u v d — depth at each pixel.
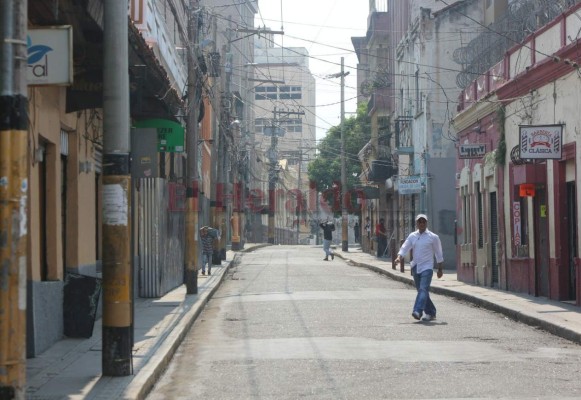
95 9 11.13
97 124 16.25
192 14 22.80
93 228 15.85
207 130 46.97
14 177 6.05
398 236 44.72
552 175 19.59
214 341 14.34
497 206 23.98
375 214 52.75
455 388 9.88
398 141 42.66
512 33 23.67
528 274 21.34
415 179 35.28
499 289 23.55
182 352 13.20
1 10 6.10
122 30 9.87
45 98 12.45
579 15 18.03
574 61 17.84
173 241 24.09
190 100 22.44
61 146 13.97
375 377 10.65
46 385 9.63
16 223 6.04
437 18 35.75
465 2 35.53
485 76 25.31
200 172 41.50
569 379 10.46
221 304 20.89
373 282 27.95
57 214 13.19
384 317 17.23
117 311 10.13
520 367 11.32
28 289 11.55
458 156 27.16
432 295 23.83
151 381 10.30
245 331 15.37
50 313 12.56
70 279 13.42
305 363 11.77
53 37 8.23
